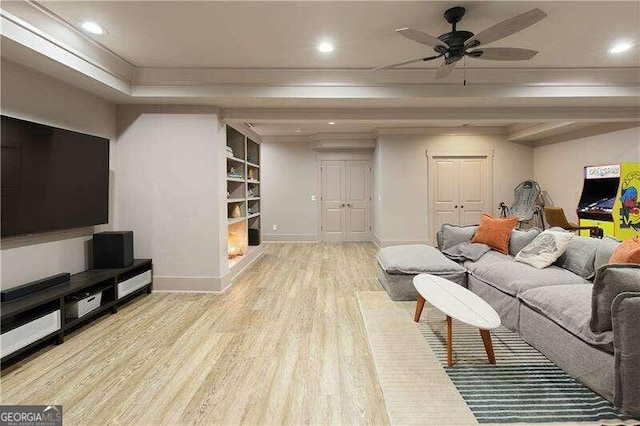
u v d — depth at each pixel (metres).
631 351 1.78
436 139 7.05
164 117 4.15
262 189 8.26
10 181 2.70
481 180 7.11
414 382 2.17
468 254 3.99
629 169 4.73
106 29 2.83
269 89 3.85
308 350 2.63
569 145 6.08
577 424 1.76
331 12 2.58
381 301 3.77
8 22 2.37
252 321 3.23
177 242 4.21
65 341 2.81
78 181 3.40
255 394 2.07
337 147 7.84
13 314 2.34
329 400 2.00
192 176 4.18
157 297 3.99
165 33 2.90
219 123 4.25
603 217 5.09
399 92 3.89
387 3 2.46
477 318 2.19
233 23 2.74
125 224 4.20
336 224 8.23
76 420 1.84
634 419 1.78
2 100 2.72
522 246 3.81
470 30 2.87
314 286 4.41
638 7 2.52
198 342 2.78
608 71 3.82
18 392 2.10
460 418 1.82
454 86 3.89
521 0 2.43
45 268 3.11
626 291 1.86
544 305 2.45
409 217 7.12
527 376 2.22
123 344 2.75
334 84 3.84
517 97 3.92
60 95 3.28
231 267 4.68
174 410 1.92
